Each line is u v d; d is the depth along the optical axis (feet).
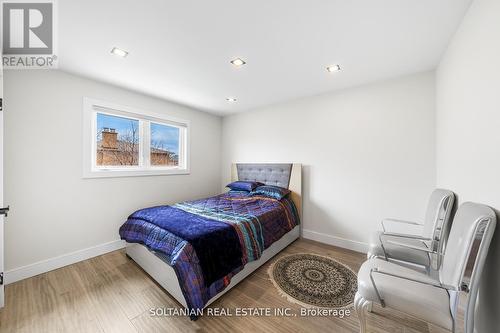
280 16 4.85
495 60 3.57
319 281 6.77
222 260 5.70
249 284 6.58
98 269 7.39
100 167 8.97
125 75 8.01
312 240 10.44
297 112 10.96
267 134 12.21
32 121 7.00
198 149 13.03
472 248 3.26
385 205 8.51
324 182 10.11
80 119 8.05
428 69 7.50
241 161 13.55
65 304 5.60
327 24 5.13
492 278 3.44
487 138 3.84
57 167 7.52
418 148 7.79
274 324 5.01
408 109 7.97
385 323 5.06
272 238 7.91
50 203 7.38
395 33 5.48
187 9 4.62
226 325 4.96
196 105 12.04
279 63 7.13
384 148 8.50
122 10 4.64
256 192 10.85
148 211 8.12
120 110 9.30
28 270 6.85
